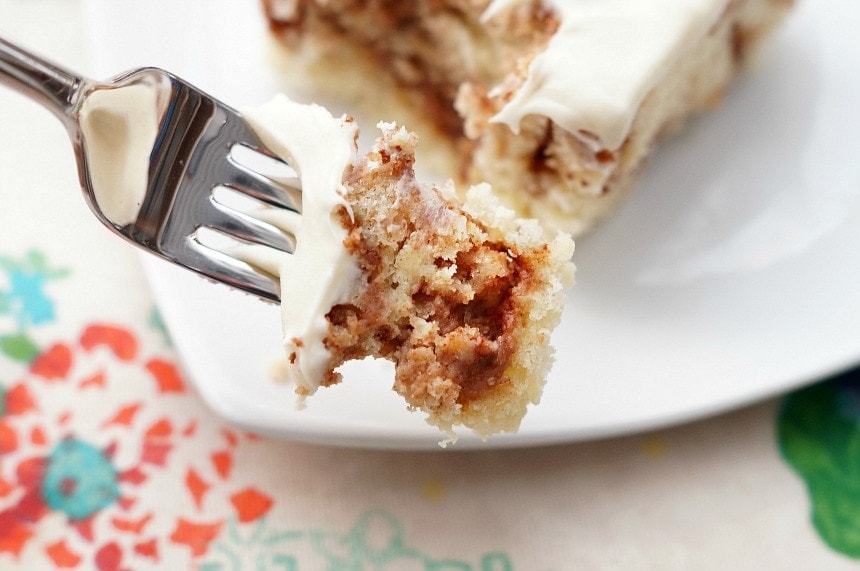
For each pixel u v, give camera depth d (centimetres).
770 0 29
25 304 28
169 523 26
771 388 27
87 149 22
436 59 30
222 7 30
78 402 27
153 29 30
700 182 30
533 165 28
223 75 30
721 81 30
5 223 28
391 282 22
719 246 29
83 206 29
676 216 29
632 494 27
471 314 22
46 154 29
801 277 28
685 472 27
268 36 30
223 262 22
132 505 26
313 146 22
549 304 22
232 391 26
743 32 30
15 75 21
